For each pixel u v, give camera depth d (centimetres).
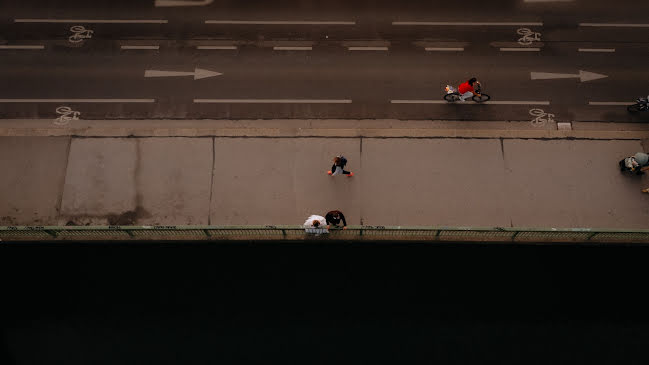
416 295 1377
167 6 1723
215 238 1386
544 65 1667
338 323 1359
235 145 1561
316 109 1619
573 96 1636
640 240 1377
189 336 1347
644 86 1648
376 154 1552
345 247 1405
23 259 1379
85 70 1652
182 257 1391
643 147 1566
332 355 1343
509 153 1558
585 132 1584
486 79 1652
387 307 1370
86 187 1510
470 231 1364
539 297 1377
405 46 1688
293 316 1362
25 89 1628
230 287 1378
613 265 1388
